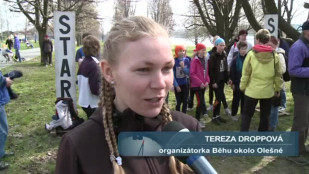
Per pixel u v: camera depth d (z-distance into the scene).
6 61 18.25
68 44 4.91
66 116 4.93
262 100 4.28
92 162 0.86
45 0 14.80
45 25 15.35
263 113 4.30
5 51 18.33
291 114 6.06
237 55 5.42
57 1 14.72
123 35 0.76
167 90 0.78
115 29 0.80
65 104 4.96
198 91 5.22
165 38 0.77
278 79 4.18
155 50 0.74
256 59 4.12
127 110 0.89
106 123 0.88
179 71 5.24
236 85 5.49
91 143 0.87
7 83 3.78
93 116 0.92
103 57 0.84
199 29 18.12
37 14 15.25
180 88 5.31
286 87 8.99
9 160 4.06
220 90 5.53
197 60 5.13
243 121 4.38
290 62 3.73
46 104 7.20
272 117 4.91
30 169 3.83
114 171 0.83
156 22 0.80
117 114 0.90
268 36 4.29
